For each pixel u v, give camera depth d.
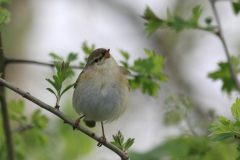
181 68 18.38
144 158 10.15
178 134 10.91
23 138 11.73
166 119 11.08
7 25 16.62
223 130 6.11
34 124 10.54
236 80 9.56
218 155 10.59
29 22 17.23
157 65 10.30
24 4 17.36
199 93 16.78
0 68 9.32
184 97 11.35
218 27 10.06
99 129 14.99
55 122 13.15
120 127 15.48
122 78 9.23
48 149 12.41
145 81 10.04
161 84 16.66
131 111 16.05
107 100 8.93
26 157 11.32
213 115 11.27
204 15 18.30
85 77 9.01
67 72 6.86
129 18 19.41
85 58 9.99
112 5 19.28
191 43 18.66
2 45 9.42
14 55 16.19
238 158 6.26
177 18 10.26
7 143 9.63
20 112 10.58
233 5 10.85
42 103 6.82
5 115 9.54
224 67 11.19
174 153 10.34
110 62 9.10
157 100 16.03
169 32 19.06
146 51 10.58
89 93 8.90
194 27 10.10
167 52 18.77
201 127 10.96
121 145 7.62
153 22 10.46
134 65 10.20
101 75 8.95
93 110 9.09
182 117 10.98
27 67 16.03
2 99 9.40
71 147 13.08
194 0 18.86
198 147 10.55
